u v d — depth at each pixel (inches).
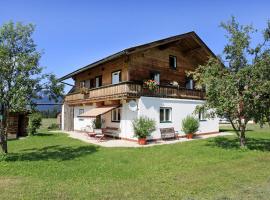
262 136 915.4
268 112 603.8
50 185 334.3
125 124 845.8
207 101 647.1
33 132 1018.1
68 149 650.2
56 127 1451.8
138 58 887.1
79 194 296.8
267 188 315.3
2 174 395.5
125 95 772.0
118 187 324.2
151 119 788.0
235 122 740.0
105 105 949.8
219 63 649.0
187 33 957.2
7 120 556.4
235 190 308.8
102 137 859.4
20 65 523.8
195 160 495.2
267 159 502.9
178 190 311.0
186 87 1047.6
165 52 976.9
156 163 471.2
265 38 612.4
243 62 630.5
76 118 1217.4
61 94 580.7
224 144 713.0
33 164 462.0
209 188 317.7
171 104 891.4
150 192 303.7
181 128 919.0
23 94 523.5
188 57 1066.7
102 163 469.7
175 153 575.8
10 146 737.6
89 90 1012.5
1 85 510.0
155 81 841.5
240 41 617.0
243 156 535.5
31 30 563.8
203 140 813.9
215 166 441.7
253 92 576.7
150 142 798.5
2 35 535.5
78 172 404.2
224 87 602.2
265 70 582.9
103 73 1028.5
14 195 293.6
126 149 641.6
